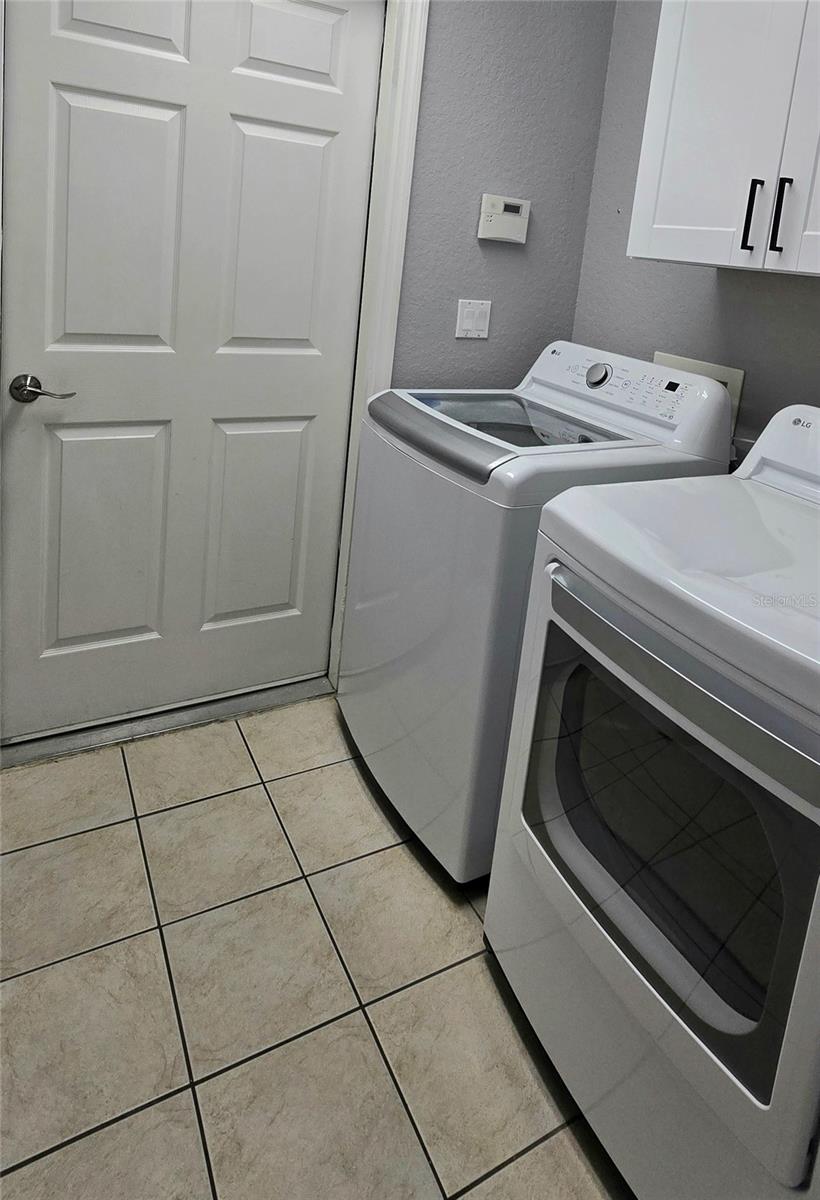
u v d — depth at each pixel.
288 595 2.35
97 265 1.82
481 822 1.68
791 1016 0.89
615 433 1.85
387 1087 1.37
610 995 1.21
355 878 1.80
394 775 1.90
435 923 1.70
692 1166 1.07
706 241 1.55
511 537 1.48
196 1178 1.21
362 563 2.01
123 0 1.69
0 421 1.82
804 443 1.53
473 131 2.04
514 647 1.56
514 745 1.43
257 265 1.99
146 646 2.18
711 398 1.78
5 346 1.78
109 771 2.04
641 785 1.13
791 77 1.36
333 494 2.31
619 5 2.12
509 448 1.57
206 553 2.18
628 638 1.11
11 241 1.72
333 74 1.94
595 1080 1.25
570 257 2.31
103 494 1.99
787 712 0.88
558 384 2.12
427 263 2.10
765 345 1.83
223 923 1.65
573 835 1.29
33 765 2.04
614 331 2.24
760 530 1.29
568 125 2.17
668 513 1.31
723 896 0.99
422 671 1.75
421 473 1.69
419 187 2.02
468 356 2.25
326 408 2.21
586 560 1.19
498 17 1.97
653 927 1.11
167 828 1.88
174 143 1.82
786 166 1.38
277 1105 1.32
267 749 2.19
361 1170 1.24
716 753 0.97
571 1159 1.29
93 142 1.74
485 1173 1.26
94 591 2.06
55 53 1.66
